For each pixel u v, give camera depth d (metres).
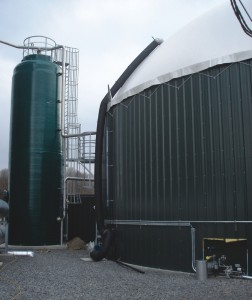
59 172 22.02
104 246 15.01
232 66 11.86
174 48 14.18
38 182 21.02
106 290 9.44
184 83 12.77
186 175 12.45
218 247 11.52
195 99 12.45
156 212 13.21
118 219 15.09
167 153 13.05
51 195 21.31
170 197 12.81
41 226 20.75
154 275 11.70
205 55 12.59
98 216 16.48
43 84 21.92
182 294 8.93
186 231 12.27
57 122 22.38
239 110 11.59
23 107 21.72
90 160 22.58
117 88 16.81
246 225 11.10
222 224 11.50
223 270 11.29
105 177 16.66
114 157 15.71
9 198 21.45
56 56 23.89
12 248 19.66
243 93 11.59
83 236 21.86
